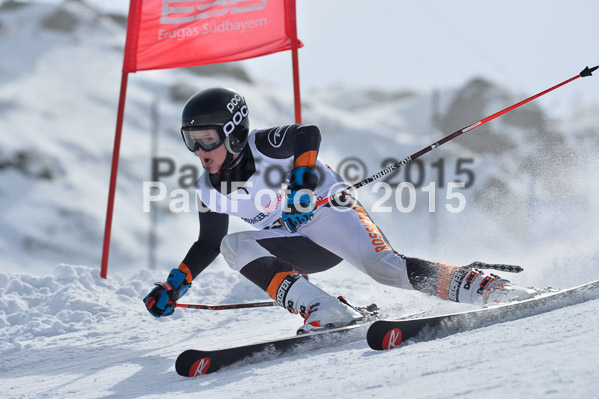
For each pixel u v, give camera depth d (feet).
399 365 6.75
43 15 111.65
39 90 90.48
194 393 7.41
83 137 80.43
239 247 10.75
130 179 73.67
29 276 18.28
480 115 99.55
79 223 61.67
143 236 61.41
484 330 8.02
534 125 66.18
